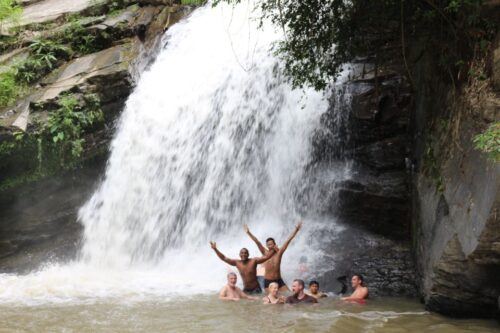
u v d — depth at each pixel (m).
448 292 8.13
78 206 14.88
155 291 10.60
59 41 16.47
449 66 8.72
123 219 14.56
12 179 14.88
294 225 13.05
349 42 10.57
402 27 9.02
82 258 14.46
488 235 6.93
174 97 15.27
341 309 9.12
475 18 7.56
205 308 9.23
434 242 8.82
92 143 14.88
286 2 10.62
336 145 12.99
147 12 16.94
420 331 7.71
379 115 12.29
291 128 13.58
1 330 8.05
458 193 7.95
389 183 12.09
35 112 14.65
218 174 14.19
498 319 8.05
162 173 14.62
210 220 14.02
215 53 15.45
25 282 11.45
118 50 15.63
